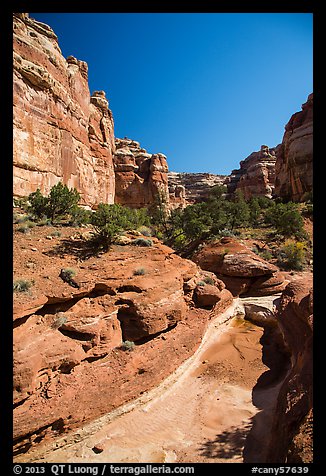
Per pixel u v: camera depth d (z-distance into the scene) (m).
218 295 17.75
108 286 12.47
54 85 27.89
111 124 49.44
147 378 11.05
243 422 9.52
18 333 8.96
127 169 60.91
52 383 8.98
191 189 97.81
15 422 7.57
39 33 29.06
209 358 14.26
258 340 16.41
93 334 10.79
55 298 10.57
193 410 10.44
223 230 36.97
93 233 16.12
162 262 15.86
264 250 31.39
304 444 5.41
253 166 86.62
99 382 9.93
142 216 39.19
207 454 8.12
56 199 19.09
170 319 13.91
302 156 53.03
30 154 23.98
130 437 8.94
